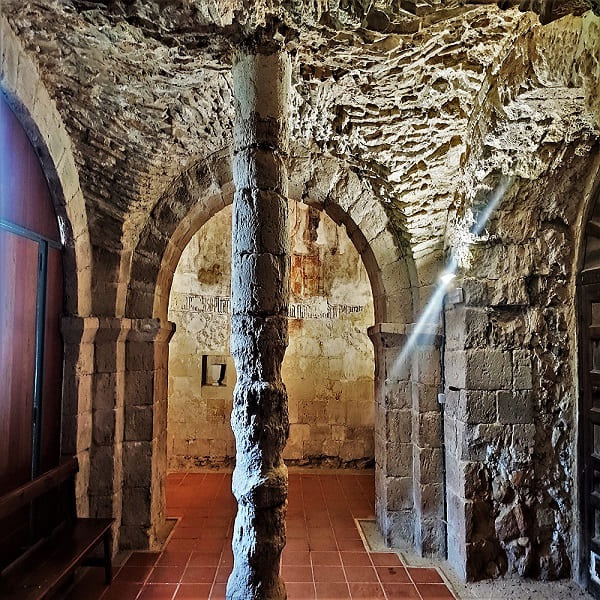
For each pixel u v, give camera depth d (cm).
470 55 287
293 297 683
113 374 387
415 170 367
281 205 248
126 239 389
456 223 376
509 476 360
